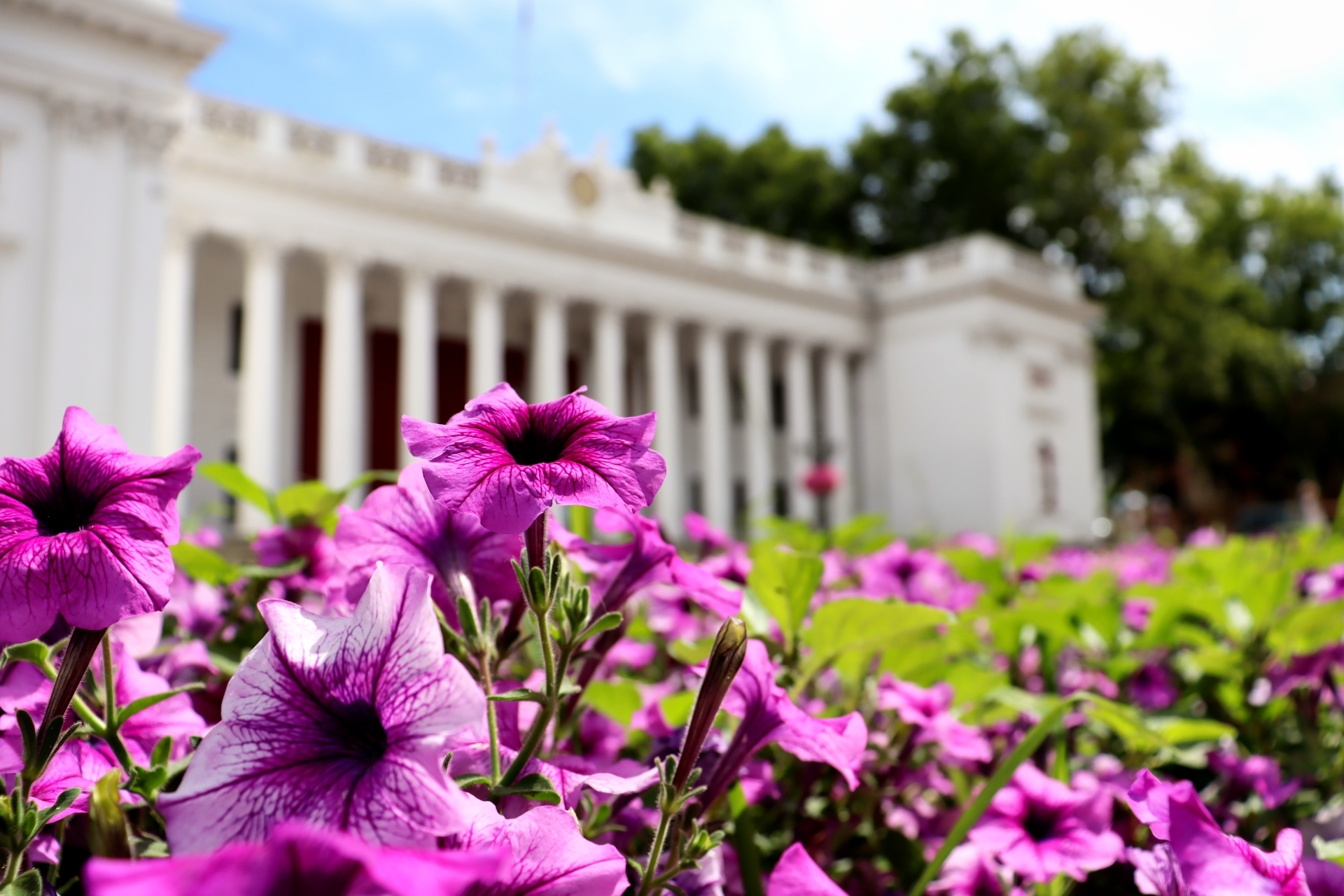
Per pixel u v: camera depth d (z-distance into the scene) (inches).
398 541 46.0
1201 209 2043.6
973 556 135.9
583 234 1300.4
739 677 47.1
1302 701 86.7
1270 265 2185.0
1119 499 2373.3
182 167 1012.5
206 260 1162.0
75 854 42.2
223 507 82.4
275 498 74.2
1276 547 147.4
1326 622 89.4
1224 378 1884.8
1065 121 1822.1
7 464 36.3
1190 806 32.0
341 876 21.4
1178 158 1985.7
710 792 46.6
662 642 109.0
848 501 1574.8
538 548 38.2
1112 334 1959.9
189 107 1023.6
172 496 36.4
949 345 1593.3
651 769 40.6
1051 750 82.0
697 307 1441.9
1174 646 123.3
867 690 77.4
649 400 1450.5
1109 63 1822.1
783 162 1910.7
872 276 1702.8
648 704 63.9
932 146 1894.7
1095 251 1898.4
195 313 1173.7
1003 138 1827.0
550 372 1282.0
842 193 1945.1
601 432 36.9
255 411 1035.3
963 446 1557.6
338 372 1104.2
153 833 42.9
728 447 1658.5
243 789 27.3
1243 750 94.5
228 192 1041.5
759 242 1542.8
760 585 66.8
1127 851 47.5
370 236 1138.7
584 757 62.5
